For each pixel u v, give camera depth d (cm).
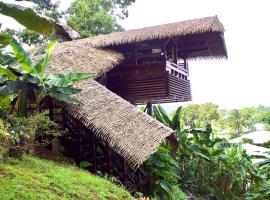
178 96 1451
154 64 1340
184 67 1562
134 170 898
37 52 1122
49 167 688
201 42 1448
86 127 854
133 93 1363
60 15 2027
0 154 626
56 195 537
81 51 1212
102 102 892
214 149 1330
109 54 1288
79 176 687
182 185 1237
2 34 534
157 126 836
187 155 1274
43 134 852
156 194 886
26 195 489
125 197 680
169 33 1262
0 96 661
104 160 905
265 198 1216
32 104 898
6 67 722
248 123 4238
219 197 1288
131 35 1318
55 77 739
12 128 646
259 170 1399
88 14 2142
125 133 815
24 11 533
